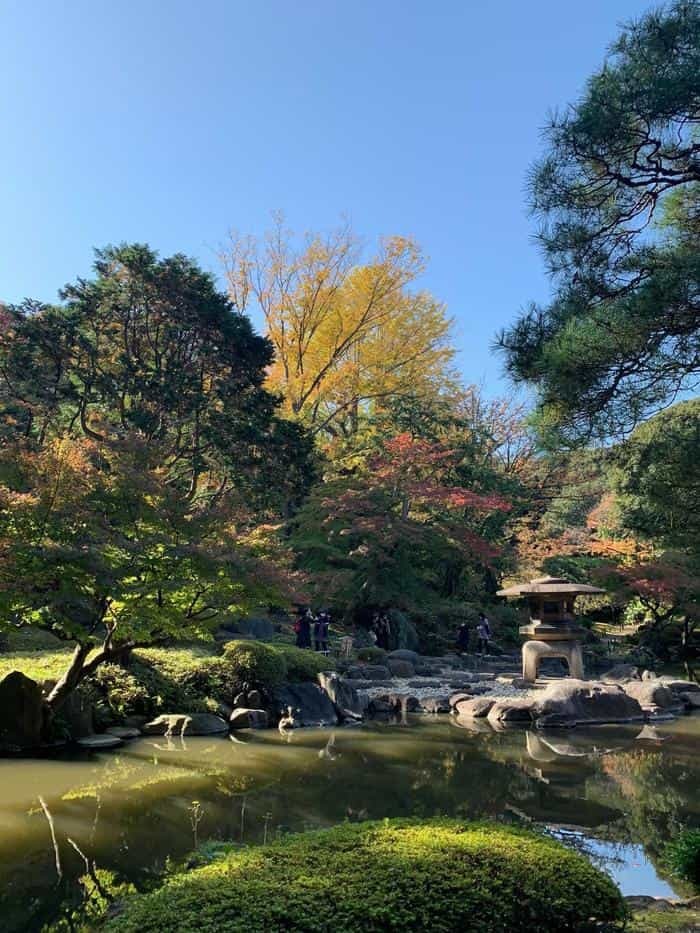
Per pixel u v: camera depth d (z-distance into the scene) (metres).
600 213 5.80
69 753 9.08
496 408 29.45
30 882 5.12
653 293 4.62
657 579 19.61
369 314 24.75
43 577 7.16
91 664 8.94
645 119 5.08
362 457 22.50
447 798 7.53
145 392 16.97
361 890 2.95
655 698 13.58
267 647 12.84
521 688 15.90
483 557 21.70
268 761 9.12
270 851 3.40
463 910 2.93
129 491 7.93
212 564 7.95
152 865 5.45
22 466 7.56
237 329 17.86
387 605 21.55
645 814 7.05
